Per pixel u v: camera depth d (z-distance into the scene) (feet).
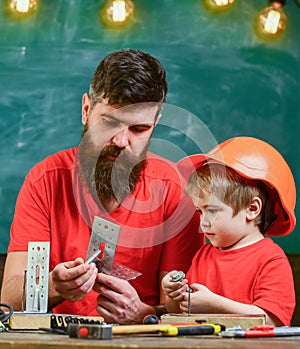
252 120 13.25
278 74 13.33
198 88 13.29
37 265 6.74
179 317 6.02
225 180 7.83
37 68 13.38
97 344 4.08
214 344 4.30
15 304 8.32
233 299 7.54
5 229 12.96
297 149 13.19
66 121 13.26
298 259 12.53
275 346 4.35
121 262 8.46
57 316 6.09
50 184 8.96
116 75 8.26
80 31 13.46
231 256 7.80
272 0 13.26
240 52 13.35
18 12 13.46
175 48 13.37
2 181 13.11
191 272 8.14
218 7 13.42
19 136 13.23
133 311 7.52
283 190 8.02
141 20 13.47
